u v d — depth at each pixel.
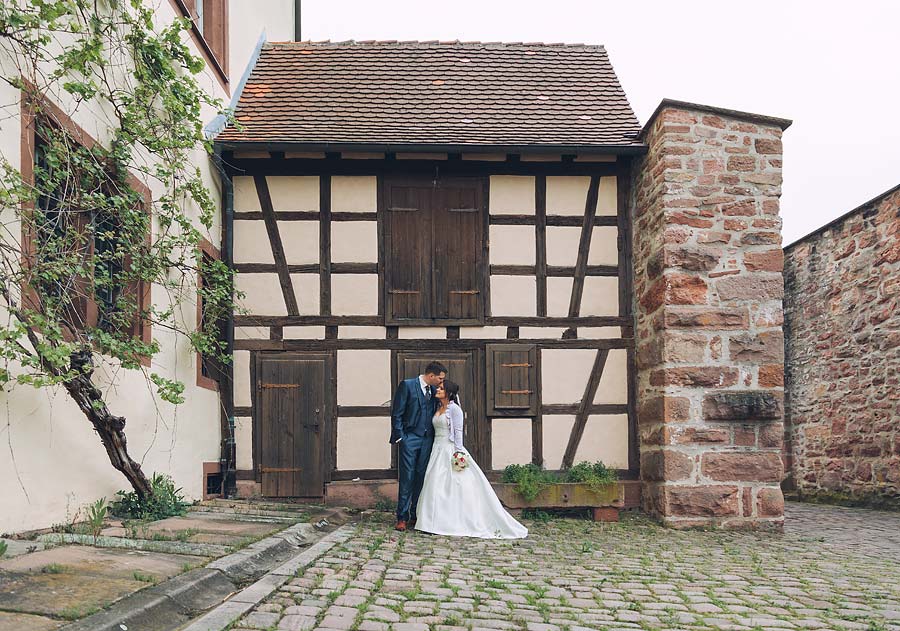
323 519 6.98
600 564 5.49
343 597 3.96
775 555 6.22
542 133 8.71
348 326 8.60
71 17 5.29
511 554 5.79
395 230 8.70
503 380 8.59
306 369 8.53
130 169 6.11
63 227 5.24
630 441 8.59
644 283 8.42
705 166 7.89
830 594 4.66
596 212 8.82
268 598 3.89
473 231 8.73
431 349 8.64
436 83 9.70
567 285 8.74
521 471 8.14
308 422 8.48
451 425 6.93
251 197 8.67
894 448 10.05
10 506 4.43
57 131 4.83
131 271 5.81
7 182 4.27
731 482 7.67
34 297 4.69
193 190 6.72
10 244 4.44
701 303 7.77
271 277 8.62
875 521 8.94
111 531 4.99
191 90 7.07
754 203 7.90
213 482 8.24
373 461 8.48
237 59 9.40
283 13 12.49
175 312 7.01
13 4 4.34
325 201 8.70
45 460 4.82
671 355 7.73
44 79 4.86
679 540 6.90
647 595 4.47
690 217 7.83
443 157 8.70
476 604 4.01
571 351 8.68
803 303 12.78
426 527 6.65
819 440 12.16
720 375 7.73
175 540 4.90
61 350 4.27
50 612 3.06
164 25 6.88
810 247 12.52
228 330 8.45
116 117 5.94
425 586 4.39
